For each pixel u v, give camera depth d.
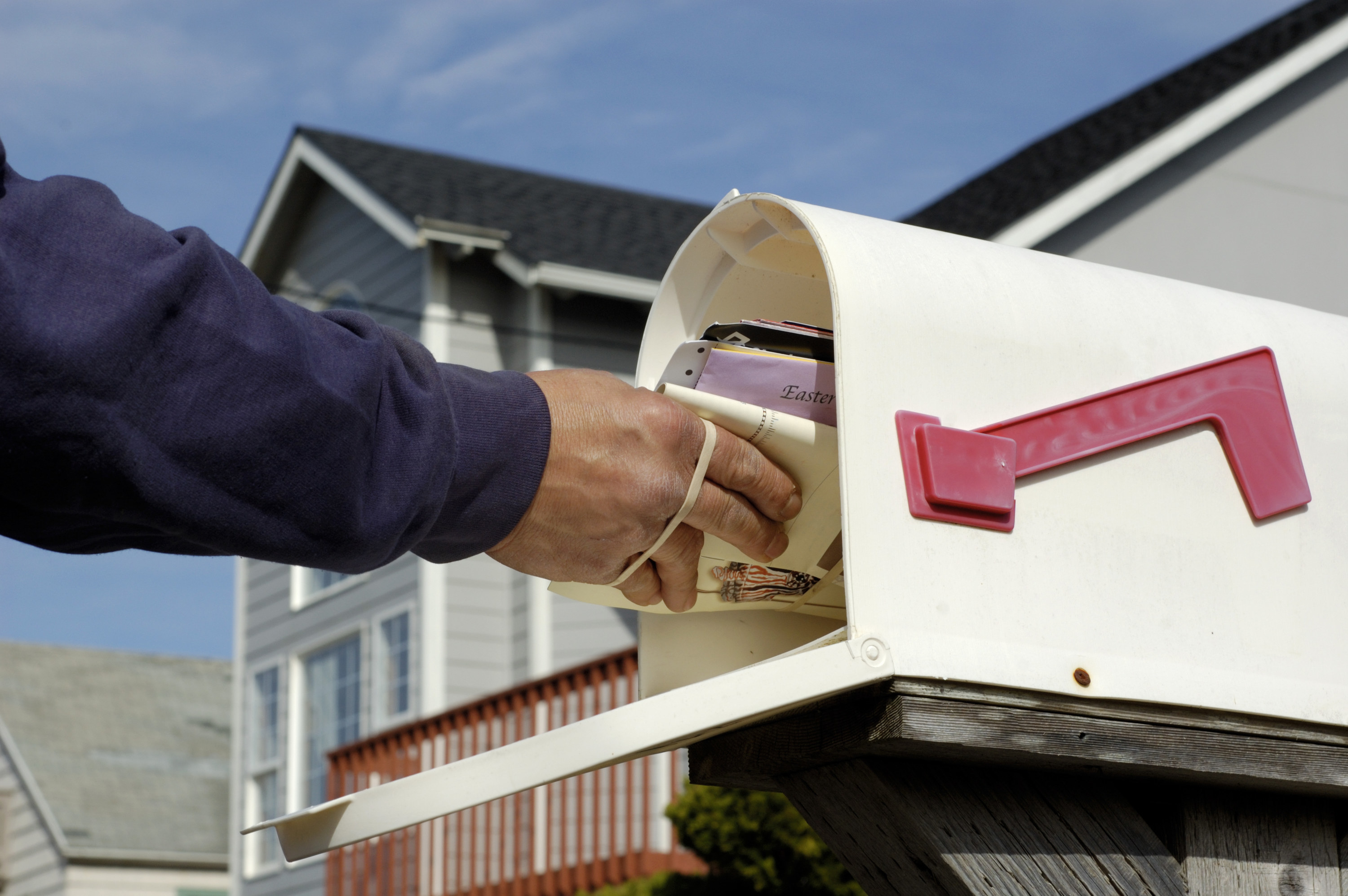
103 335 0.74
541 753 0.94
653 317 1.33
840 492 1.08
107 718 20.00
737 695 0.94
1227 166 7.66
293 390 0.81
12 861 17.25
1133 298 1.13
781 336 1.15
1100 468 1.05
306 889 10.38
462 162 12.20
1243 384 1.13
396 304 10.23
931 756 0.99
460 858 7.06
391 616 9.74
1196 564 1.06
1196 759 1.02
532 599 9.24
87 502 0.76
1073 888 1.03
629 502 1.03
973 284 1.05
